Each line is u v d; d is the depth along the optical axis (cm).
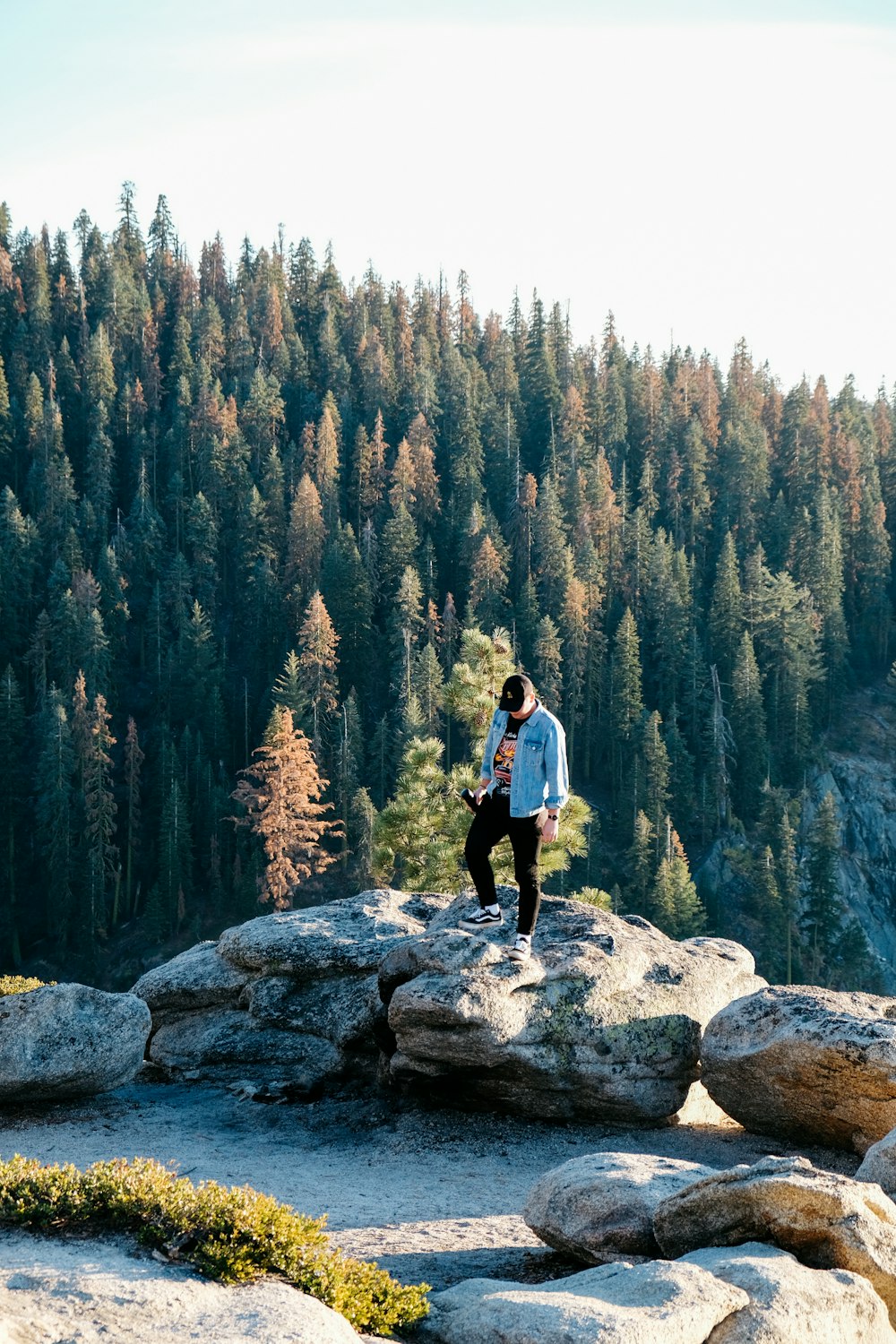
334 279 19512
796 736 10538
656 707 11338
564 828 2141
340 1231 811
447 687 2259
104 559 11588
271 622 11438
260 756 10350
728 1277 616
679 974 1235
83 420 15088
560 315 18162
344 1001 1370
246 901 8300
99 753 8669
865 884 10006
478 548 11706
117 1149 1067
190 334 16938
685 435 14912
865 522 13338
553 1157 1077
